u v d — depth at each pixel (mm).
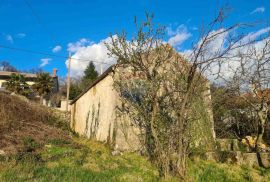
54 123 17109
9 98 15688
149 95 7695
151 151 8477
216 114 12594
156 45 7730
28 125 13992
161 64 7766
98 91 14586
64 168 7207
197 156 9500
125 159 9133
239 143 12586
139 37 7672
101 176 6719
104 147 11531
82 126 17219
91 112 15477
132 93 8664
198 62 6895
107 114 12578
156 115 7590
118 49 7758
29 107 16406
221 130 13820
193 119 7523
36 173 6484
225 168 8477
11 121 13234
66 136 14336
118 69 9539
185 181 6785
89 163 8031
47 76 37031
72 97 44125
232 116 14312
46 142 11625
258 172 8531
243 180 7484
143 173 7324
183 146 7227
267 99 12086
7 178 5828
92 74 57344
